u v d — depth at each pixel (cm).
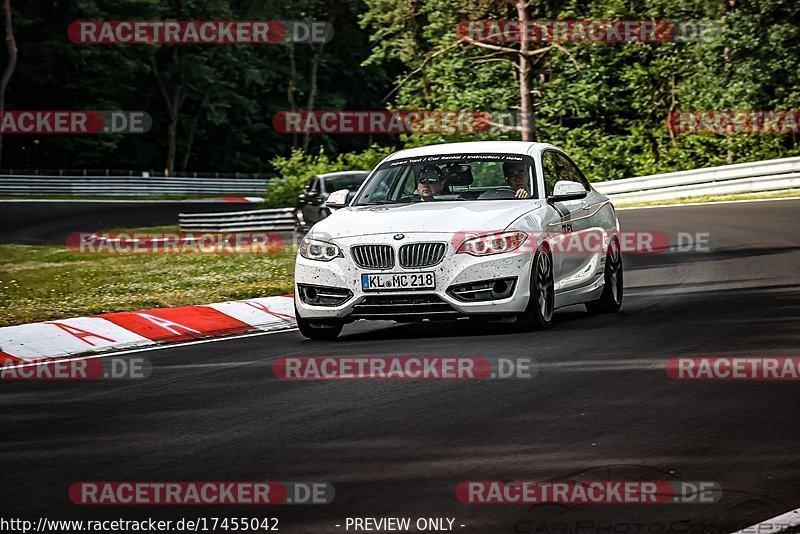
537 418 2350
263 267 6606
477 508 1727
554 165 4075
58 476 2020
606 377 2783
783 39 14700
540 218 3675
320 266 3609
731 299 4338
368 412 2484
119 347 3931
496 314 3525
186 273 6506
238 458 2106
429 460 2028
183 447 2222
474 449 2098
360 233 3588
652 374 2803
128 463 2105
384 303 3531
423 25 16125
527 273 3534
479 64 15388
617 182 13738
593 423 2286
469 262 3488
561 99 15650
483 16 14712
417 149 4150
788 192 11725
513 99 15325
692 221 9138
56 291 5794
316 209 10219
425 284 3491
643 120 17038
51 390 3009
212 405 2659
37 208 17925
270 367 3188
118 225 15212
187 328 4300
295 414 2500
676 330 3550
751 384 2645
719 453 2022
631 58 16475
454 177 3912
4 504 1844
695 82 15975
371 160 15375
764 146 15650
